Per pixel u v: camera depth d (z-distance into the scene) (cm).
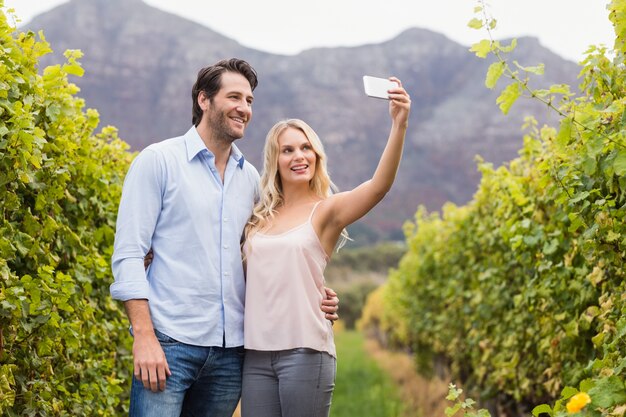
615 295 370
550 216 505
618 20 321
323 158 367
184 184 336
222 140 348
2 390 307
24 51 355
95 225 472
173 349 325
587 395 256
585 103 347
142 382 319
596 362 317
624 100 309
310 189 370
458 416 844
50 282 337
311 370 334
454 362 1005
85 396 403
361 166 15662
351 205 341
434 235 1227
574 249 459
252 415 338
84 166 430
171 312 327
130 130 15975
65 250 400
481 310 766
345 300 4656
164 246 334
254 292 339
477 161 791
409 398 1138
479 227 768
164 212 335
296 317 334
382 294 2178
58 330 360
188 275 330
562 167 387
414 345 1416
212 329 330
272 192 358
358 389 1305
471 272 877
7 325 320
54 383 362
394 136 332
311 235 344
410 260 1429
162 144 342
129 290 317
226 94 343
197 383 339
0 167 319
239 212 350
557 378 512
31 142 315
